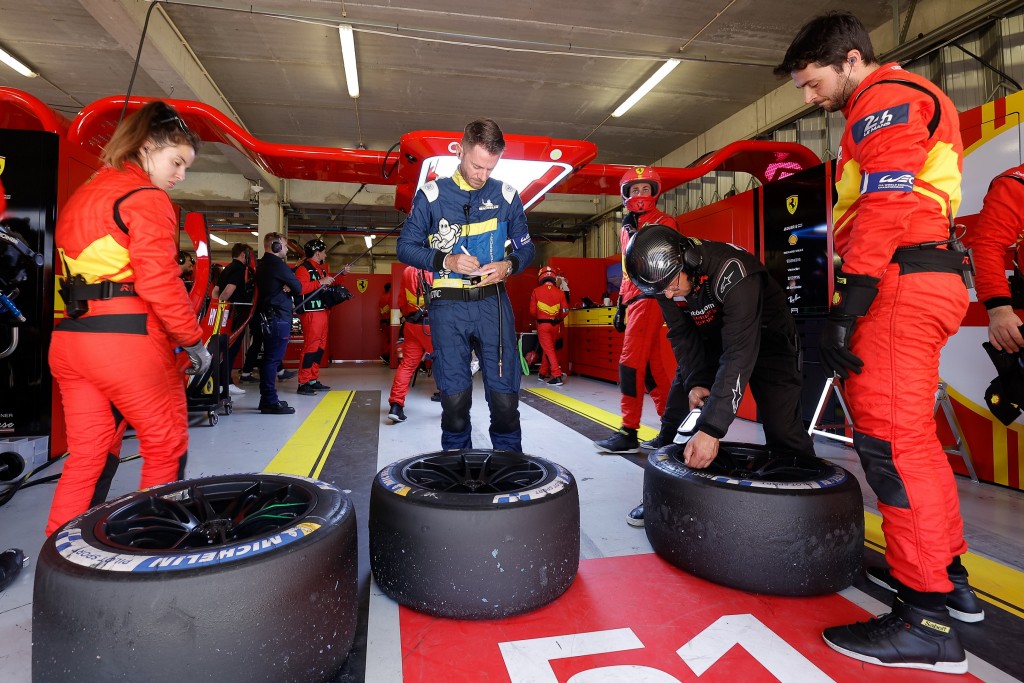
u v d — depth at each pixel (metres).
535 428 4.33
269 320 4.88
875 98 1.34
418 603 1.48
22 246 2.51
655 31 6.12
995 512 2.47
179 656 0.99
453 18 5.88
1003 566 1.87
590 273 10.88
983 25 4.73
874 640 1.30
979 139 2.97
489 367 2.23
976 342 3.02
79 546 1.11
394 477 1.69
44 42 6.43
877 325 1.40
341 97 8.00
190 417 4.68
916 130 1.28
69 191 3.28
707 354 2.32
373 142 9.85
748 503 1.61
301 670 1.10
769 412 2.14
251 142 4.23
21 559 1.76
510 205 2.27
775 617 1.50
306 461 3.23
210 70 7.17
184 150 1.69
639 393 3.48
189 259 6.27
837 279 1.42
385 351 12.01
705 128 9.13
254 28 6.17
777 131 7.66
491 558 1.42
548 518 1.49
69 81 7.41
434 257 2.04
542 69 7.12
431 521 1.45
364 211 13.85
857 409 1.45
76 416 1.60
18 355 3.04
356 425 4.39
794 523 1.57
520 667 1.26
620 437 3.48
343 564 1.22
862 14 5.73
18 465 2.68
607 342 7.91
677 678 1.23
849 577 1.63
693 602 1.58
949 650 1.27
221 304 4.35
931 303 1.35
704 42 6.35
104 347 1.51
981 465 3.01
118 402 1.59
